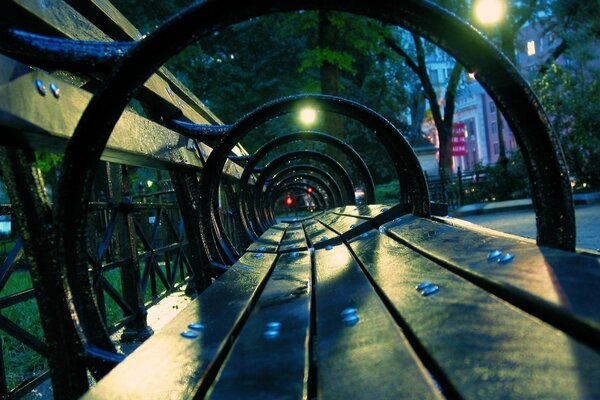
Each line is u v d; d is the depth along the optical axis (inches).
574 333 26.4
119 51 46.3
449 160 1161.4
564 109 689.0
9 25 55.4
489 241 54.5
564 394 20.6
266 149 156.5
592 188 665.6
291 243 114.0
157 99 95.7
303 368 31.0
